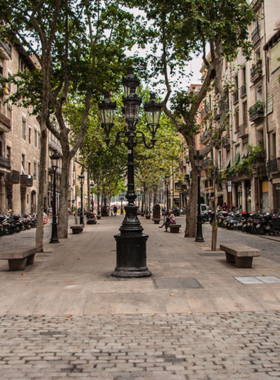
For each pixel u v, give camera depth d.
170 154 32.25
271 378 3.71
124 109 8.83
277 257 11.43
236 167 32.34
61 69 16.72
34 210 41.31
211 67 15.30
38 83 17.25
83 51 17.31
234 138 34.91
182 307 6.09
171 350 4.42
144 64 17.00
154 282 7.46
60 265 9.80
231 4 13.75
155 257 11.12
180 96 16.53
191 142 17.00
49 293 6.67
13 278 7.93
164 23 14.85
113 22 16.94
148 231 23.25
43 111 11.97
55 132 17.53
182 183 58.69
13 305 6.18
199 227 15.95
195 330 5.10
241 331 5.04
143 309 6.01
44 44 12.20
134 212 8.23
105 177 54.12
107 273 8.54
